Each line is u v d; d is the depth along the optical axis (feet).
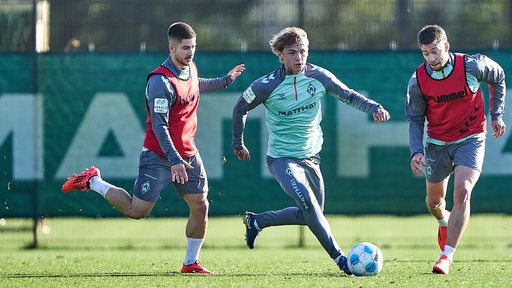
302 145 93.86
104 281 90.43
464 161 96.02
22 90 156.56
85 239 165.89
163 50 160.15
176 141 94.63
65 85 157.28
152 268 105.91
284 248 156.66
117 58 157.79
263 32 160.86
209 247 158.10
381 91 157.99
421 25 160.45
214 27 161.89
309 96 92.73
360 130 158.20
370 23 160.04
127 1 160.25
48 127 157.17
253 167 157.58
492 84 97.25
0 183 155.94
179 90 93.15
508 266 106.42
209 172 157.38
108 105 157.69
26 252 148.46
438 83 95.20
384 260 119.03
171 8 160.45
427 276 91.91
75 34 159.74
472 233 187.83
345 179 158.20
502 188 158.10
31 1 157.17
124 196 97.30
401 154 158.51
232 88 156.87
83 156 157.38
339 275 93.81
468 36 160.25
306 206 91.66
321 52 157.38
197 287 84.33
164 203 156.76
